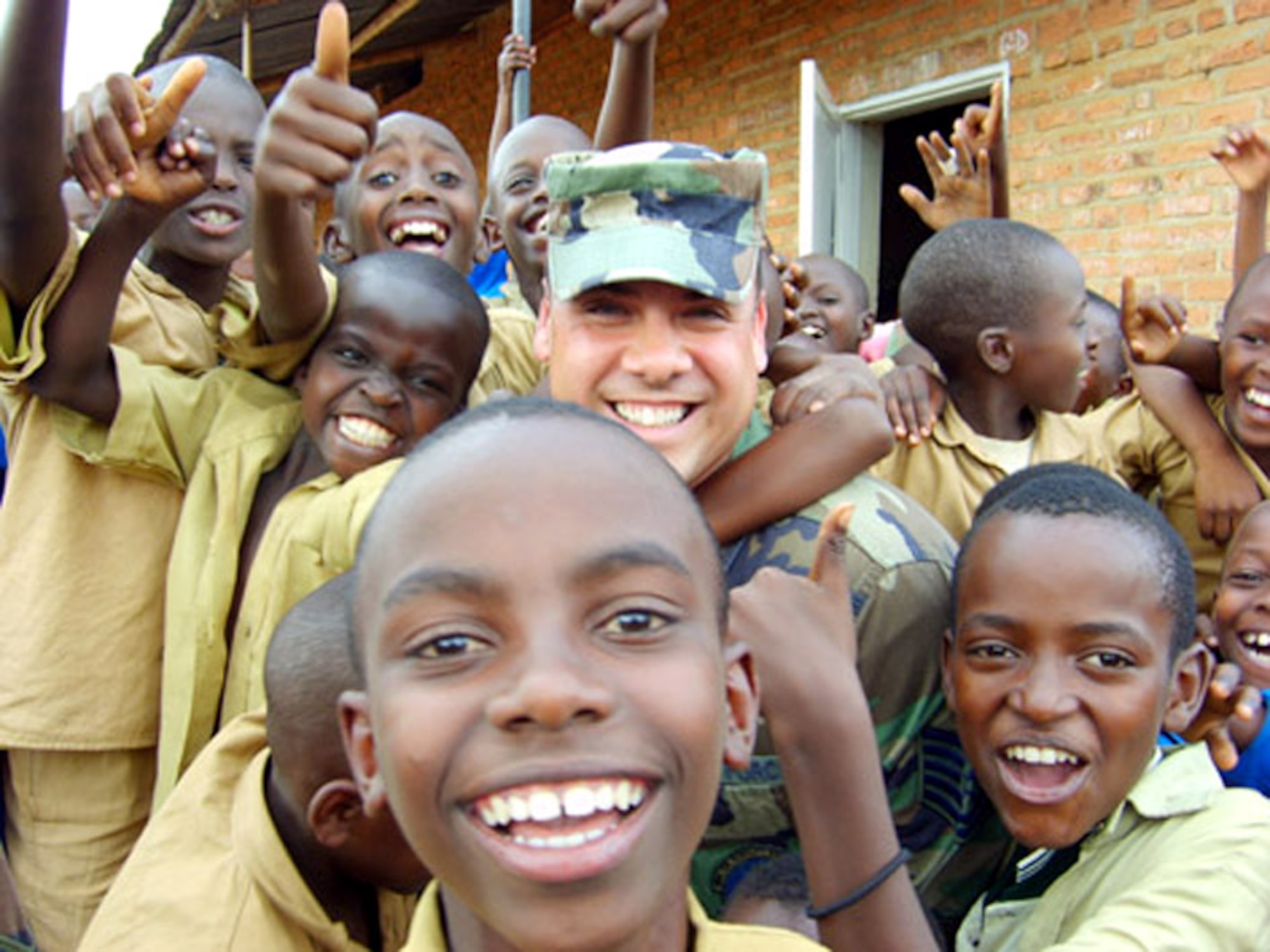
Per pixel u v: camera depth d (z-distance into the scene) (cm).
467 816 105
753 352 185
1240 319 302
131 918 158
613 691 104
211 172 218
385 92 1262
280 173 208
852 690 156
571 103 934
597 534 106
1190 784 181
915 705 187
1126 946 156
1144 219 562
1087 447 309
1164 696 178
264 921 155
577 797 103
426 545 107
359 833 159
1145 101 559
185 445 247
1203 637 212
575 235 178
